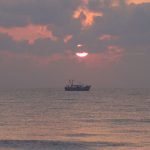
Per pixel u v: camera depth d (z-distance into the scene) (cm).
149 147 14288
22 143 14912
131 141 15538
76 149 13988
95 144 14912
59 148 14138
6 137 16388
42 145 14600
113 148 14150
